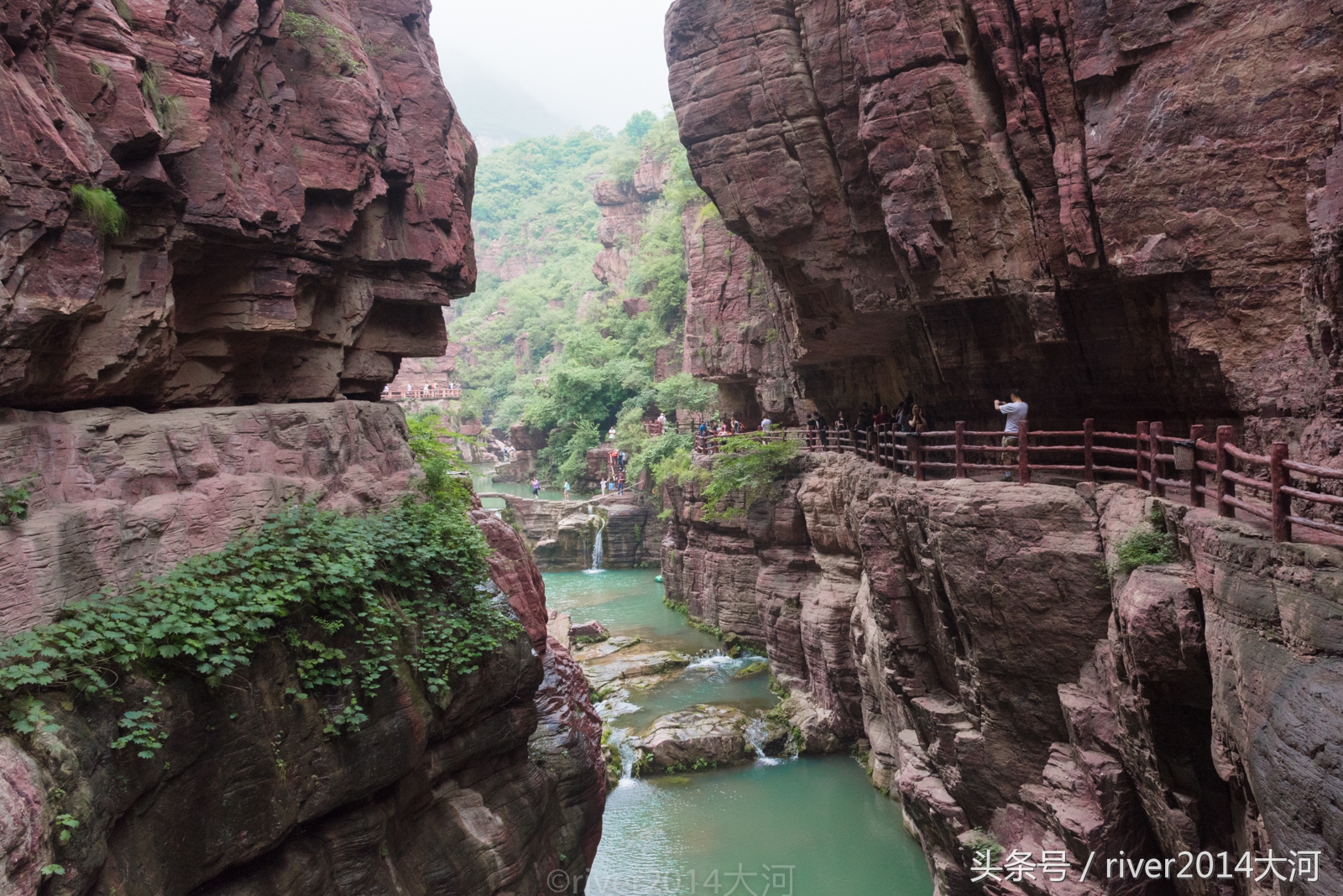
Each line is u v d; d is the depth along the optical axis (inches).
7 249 221.3
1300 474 318.7
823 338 738.8
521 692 407.8
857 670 772.6
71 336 255.9
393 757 308.5
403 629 334.6
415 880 320.8
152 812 224.8
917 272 545.0
